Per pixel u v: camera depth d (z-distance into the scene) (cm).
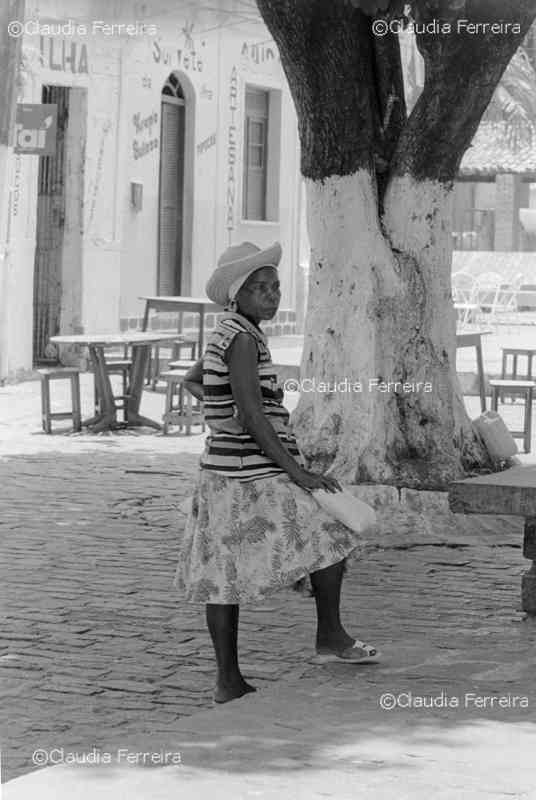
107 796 583
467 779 608
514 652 888
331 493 782
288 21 1323
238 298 784
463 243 5666
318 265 1408
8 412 2212
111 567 1190
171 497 1532
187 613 1038
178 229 3022
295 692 772
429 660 859
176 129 2991
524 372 2686
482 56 1314
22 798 582
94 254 2719
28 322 2562
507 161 5219
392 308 1388
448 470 1363
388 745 660
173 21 2873
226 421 778
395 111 1403
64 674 878
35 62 2498
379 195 1401
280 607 1051
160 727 702
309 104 1368
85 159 2673
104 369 2067
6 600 1066
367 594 1093
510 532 1334
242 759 634
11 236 2475
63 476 1659
